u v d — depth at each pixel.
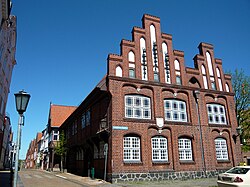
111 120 19.27
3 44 26.17
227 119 24.64
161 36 23.66
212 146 22.81
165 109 21.84
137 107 20.62
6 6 22.48
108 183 17.84
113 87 20.02
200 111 23.28
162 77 22.39
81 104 27.03
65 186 16.80
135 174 18.77
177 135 21.44
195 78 24.17
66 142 38.41
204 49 25.69
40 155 66.00
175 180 19.83
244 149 30.97
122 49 21.41
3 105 31.70
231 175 11.56
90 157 25.12
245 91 31.22
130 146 19.45
